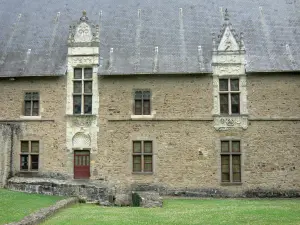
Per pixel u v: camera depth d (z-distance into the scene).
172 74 24.81
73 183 22.69
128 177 24.36
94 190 21.69
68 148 24.91
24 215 14.23
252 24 27.25
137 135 24.64
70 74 25.55
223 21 27.52
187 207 18.31
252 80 24.70
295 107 24.39
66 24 28.11
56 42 27.09
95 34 25.80
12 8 29.84
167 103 24.78
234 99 24.78
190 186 24.02
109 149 24.67
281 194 23.75
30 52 26.70
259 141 24.20
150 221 13.85
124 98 25.06
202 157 24.23
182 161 24.27
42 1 30.11
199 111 24.58
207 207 18.14
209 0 28.98
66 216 15.05
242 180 23.92
